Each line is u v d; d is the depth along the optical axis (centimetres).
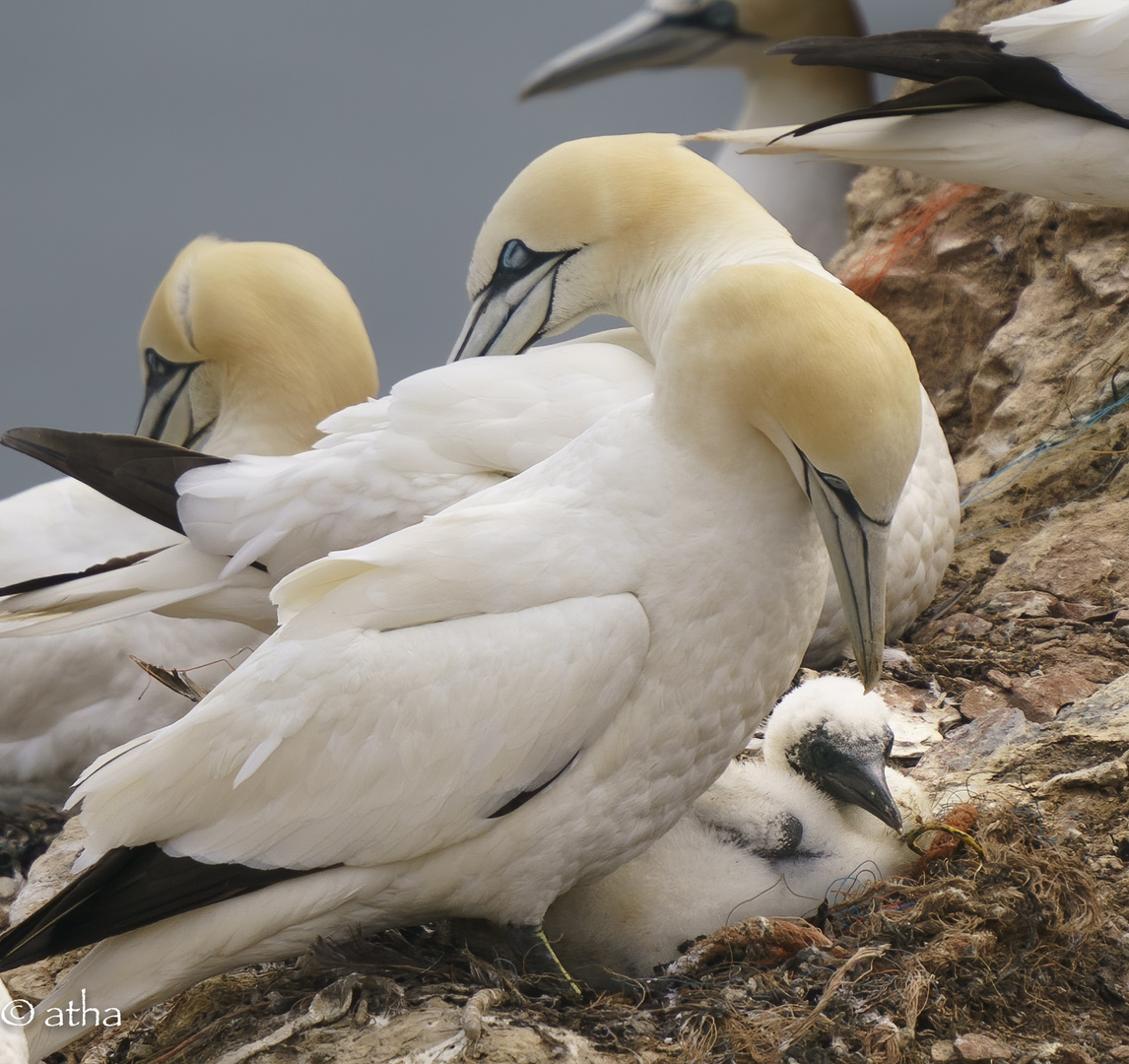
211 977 1012
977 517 1620
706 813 1113
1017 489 1611
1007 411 1719
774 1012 927
